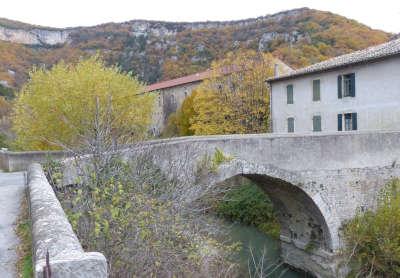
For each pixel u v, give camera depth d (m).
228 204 23.25
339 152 15.38
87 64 21.19
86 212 6.41
